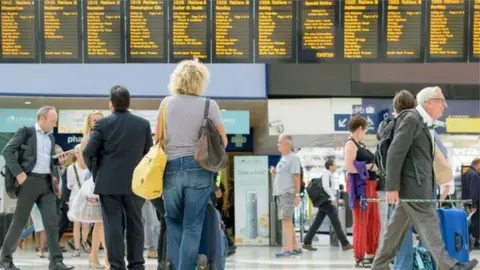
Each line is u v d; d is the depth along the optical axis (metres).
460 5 10.30
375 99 12.66
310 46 10.30
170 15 10.31
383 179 8.02
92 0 10.30
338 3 10.31
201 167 5.03
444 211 5.70
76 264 8.99
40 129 7.45
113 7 10.30
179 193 5.04
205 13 10.31
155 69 12.65
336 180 14.97
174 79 5.22
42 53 10.24
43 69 12.47
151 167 5.01
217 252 5.30
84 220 7.58
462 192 12.70
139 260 5.97
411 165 5.55
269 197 13.03
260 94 12.66
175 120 5.10
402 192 5.55
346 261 9.44
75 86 12.54
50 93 12.48
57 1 10.27
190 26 10.30
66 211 11.20
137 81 12.60
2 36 10.23
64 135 16.08
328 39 10.30
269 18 10.30
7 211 12.42
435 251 5.41
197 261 5.03
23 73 12.43
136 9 10.30
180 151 5.07
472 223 12.52
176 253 5.25
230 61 10.29
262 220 12.84
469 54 10.29
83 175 10.28
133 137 5.91
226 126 12.59
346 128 12.59
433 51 10.30
